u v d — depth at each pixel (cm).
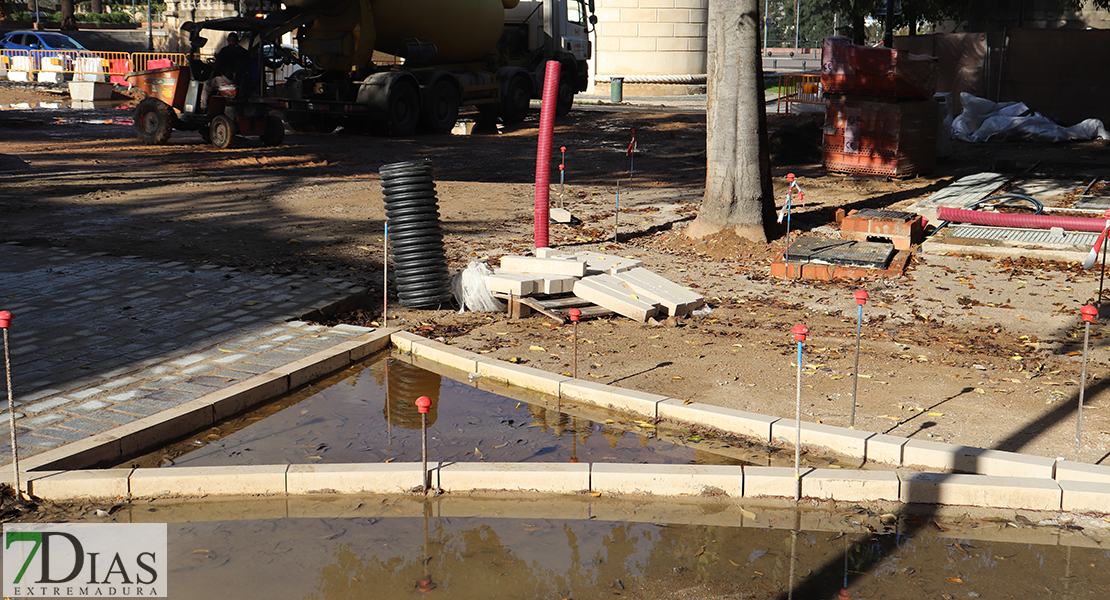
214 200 1538
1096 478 547
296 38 2519
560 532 518
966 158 2211
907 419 645
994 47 2830
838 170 1894
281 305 908
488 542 505
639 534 515
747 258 1168
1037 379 724
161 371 720
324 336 821
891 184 1775
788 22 10362
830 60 1834
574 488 562
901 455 588
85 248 1142
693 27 4356
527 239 1271
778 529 520
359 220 1390
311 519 530
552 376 729
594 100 4153
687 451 623
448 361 787
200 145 2264
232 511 539
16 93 3641
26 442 584
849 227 1228
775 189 1711
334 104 2495
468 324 886
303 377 739
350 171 1922
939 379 726
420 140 2525
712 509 544
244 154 2119
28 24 6125
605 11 4294
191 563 478
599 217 1447
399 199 923
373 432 652
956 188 1662
